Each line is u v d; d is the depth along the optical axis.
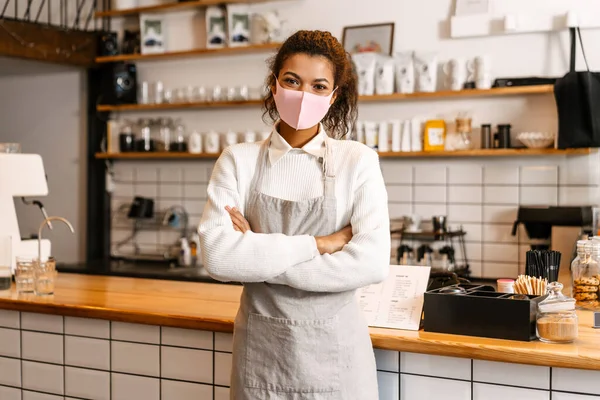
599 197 4.13
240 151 2.04
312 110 1.88
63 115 5.70
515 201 4.33
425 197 4.56
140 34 5.32
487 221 4.40
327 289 1.87
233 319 2.37
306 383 1.92
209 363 2.45
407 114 4.59
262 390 1.95
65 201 5.71
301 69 1.87
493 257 4.39
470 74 4.30
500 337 2.10
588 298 2.59
